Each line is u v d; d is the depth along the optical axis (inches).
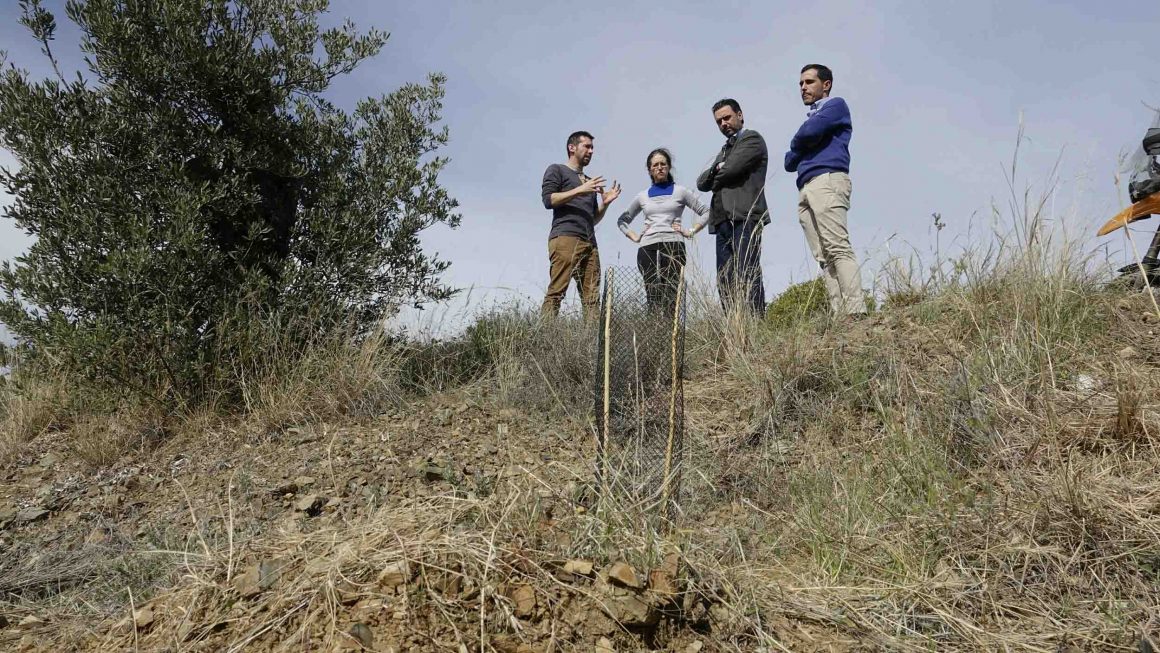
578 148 275.3
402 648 89.3
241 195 253.0
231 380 237.9
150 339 233.5
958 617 115.1
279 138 263.0
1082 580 119.3
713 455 174.1
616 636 98.2
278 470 190.7
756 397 191.9
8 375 262.4
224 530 159.5
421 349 268.1
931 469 147.2
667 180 260.8
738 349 210.5
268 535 142.3
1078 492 128.6
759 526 147.4
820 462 166.6
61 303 235.8
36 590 148.7
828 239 226.1
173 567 142.2
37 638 123.1
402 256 279.6
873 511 142.3
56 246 233.5
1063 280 197.3
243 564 114.0
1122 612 112.0
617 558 109.8
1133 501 131.2
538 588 99.9
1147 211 204.5
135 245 230.8
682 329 138.8
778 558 135.9
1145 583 116.7
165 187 242.2
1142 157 205.8
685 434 184.2
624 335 143.9
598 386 144.5
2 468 220.5
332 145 280.1
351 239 264.4
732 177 239.9
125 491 195.3
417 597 96.1
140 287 234.1
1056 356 177.0
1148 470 138.3
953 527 132.1
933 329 204.2
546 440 196.7
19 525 185.0
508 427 207.2
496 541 107.0
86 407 242.8
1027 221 204.7
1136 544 123.4
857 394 182.4
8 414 251.4
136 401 231.1
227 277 248.8
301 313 254.7
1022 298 195.5
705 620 107.6
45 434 240.5
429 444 197.0
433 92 293.1
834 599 121.0
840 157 226.2
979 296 205.9
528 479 138.8
